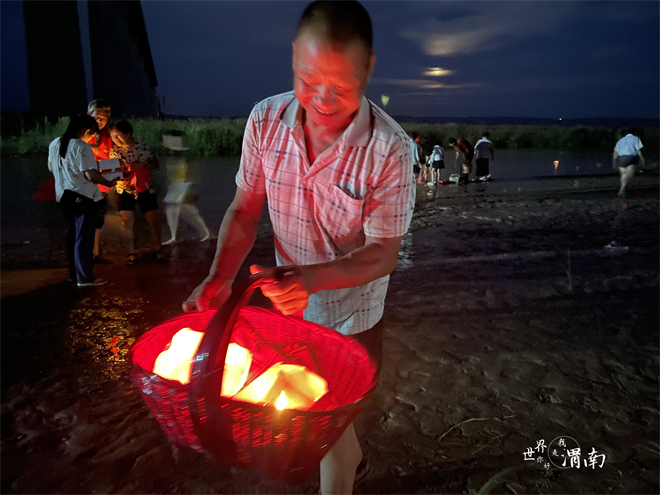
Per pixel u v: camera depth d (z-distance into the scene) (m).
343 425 1.15
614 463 2.45
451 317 4.32
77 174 4.84
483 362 3.51
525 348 3.74
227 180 13.23
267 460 1.12
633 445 2.60
